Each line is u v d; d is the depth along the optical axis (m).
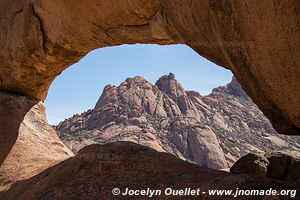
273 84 5.63
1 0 16.83
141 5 10.12
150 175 8.56
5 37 16.45
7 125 17.02
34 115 19.44
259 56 5.43
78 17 12.59
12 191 12.09
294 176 7.94
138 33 11.82
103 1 11.23
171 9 8.20
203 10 6.44
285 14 4.39
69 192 8.84
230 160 81.62
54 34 14.19
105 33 12.73
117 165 9.16
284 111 6.25
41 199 8.91
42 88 18.88
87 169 9.48
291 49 4.66
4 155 15.37
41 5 14.06
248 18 5.15
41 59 15.71
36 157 15.62
